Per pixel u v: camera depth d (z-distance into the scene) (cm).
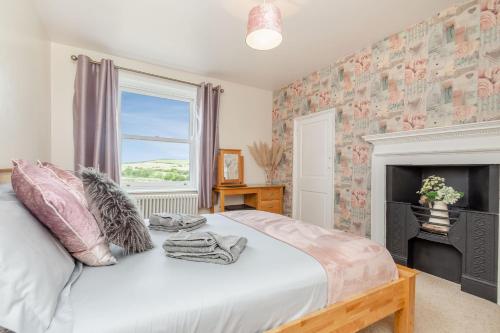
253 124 425
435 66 228
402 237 244
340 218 318
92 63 289
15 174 98
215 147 373
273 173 439
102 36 265
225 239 127
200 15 227
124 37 266
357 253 133
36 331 67
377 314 127
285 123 416
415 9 220
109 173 289
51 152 277
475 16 203
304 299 105
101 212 114
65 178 138
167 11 222
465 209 215
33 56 212
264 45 179
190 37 265
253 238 154
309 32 254
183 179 371
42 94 241
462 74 211
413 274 144
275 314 97
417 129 234
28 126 200
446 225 214
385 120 268
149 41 274
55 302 74
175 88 353
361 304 120
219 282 96
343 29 249
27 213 93
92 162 288
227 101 397
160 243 144
